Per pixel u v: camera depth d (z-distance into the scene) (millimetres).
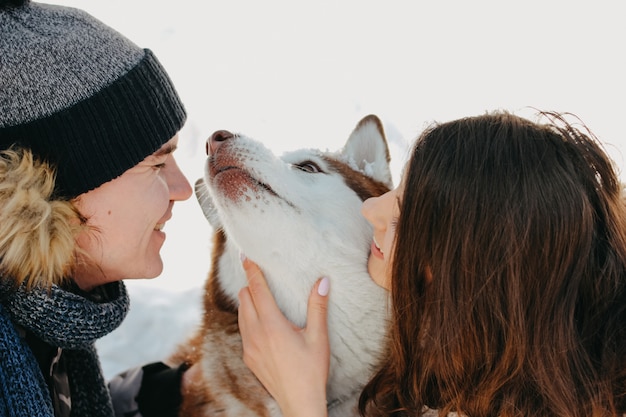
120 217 1625
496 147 1561
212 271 2133
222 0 6062
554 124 1639
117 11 5715
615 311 1541
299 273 1907
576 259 1517
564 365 1507
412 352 1700
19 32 1462
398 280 1671
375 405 1857
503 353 1555
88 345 1737
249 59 5395
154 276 1799
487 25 5820
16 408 1382
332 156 2289
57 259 1463
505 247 1528
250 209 1841
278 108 4797
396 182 2740
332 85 5102
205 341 2098
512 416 1545
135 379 2186
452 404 1637
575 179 1532
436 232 1595
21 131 1461
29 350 1458
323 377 1800
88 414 1805
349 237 1964
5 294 1448
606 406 1499
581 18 5754
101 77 1528
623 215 1620
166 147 1711
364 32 5836
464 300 1574
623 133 4180
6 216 1394
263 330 1833
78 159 1512
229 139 1865
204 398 2059
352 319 1951
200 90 4961
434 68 5270
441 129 1647
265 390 1972
